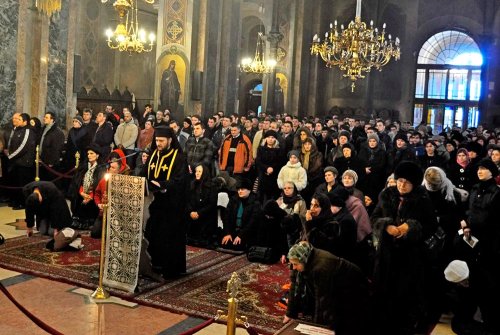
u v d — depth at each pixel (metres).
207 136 14.65
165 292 6.84
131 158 12.27
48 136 11.82
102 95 21.69
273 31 26.75
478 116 29.55
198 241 9.25
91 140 12.62
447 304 6.36
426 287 6.02
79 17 24.12
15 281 6.97
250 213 8.83
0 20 12.12
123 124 12.56
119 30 13.86
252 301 6.65
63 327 5.62
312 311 5.69
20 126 11.52
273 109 28.56
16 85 12.58
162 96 19.03
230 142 11.33
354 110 30.19
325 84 31.14
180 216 7.45
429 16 30.17
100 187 9.23
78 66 14.84
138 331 5.63
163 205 7.37
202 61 19.05
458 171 8.58
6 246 8.45
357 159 10.48
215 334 5.66
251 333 4.29
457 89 30.27
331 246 5.82
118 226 6.85
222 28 20.28
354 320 4.60
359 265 6.36
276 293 6.98
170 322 5.92
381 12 30.66
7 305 6.14
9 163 11.84
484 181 5.98
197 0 18.86
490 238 5.82
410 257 5.17
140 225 6.73
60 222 8.52
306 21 29.23
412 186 5.21
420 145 13.81
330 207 6.05
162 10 19.00
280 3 28.09
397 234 5.05
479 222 5.87
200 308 6.33
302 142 10.76
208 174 9.32
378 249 5.21
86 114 12.83
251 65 26.81
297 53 28.89
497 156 7.55
